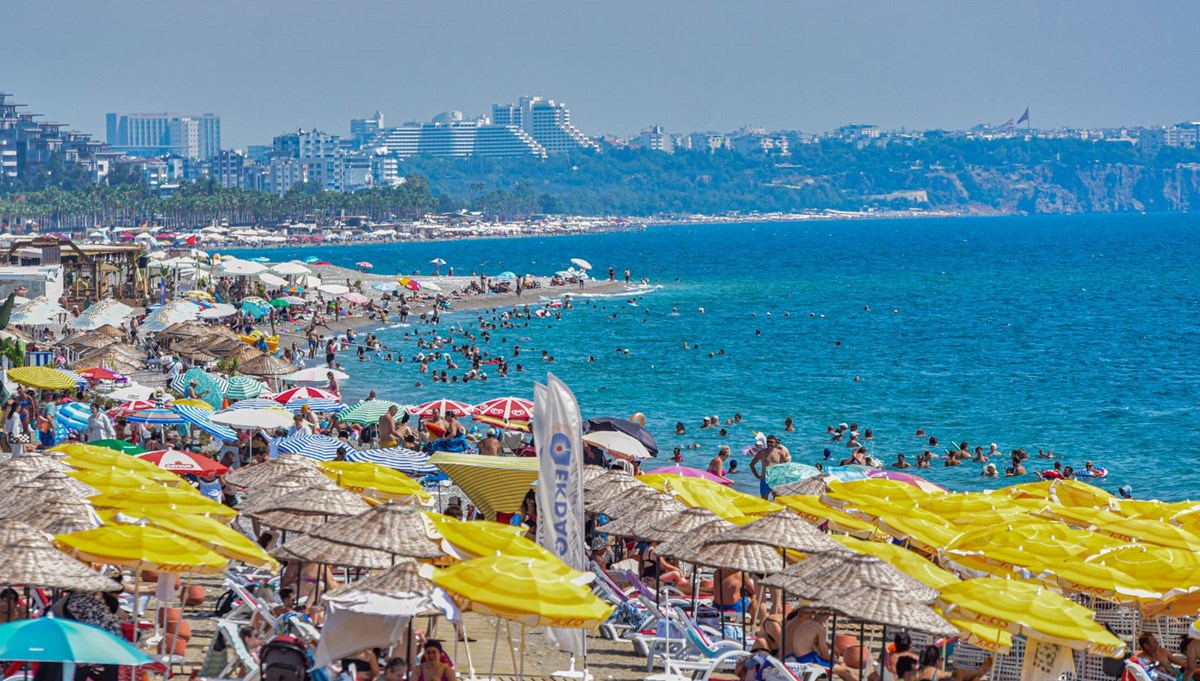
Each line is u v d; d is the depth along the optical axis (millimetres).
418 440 125625
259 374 144375
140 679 46094
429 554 52031
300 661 46219
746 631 64938
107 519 55312
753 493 126750
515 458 82125
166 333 183125
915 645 56125
